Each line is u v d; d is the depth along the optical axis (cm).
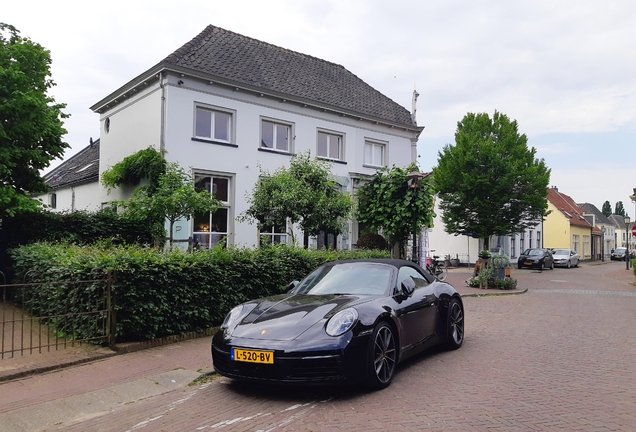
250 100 1705
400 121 2219
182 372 590
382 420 422
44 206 1229
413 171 1405
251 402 482
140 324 711
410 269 678
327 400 482
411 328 592
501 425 407
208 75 1576
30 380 564
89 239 1299
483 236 2997
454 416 430
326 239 1930
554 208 4884
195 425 425
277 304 563
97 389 533
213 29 1875
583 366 614
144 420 442
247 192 1683
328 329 488
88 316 694
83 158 2573
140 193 1342
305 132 1869
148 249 809
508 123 3056
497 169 2959
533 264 3225
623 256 5619
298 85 1911
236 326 524
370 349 499
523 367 609
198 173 1583
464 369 598
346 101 2044
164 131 1505
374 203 1457
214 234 1620
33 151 1180
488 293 1535
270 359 471
